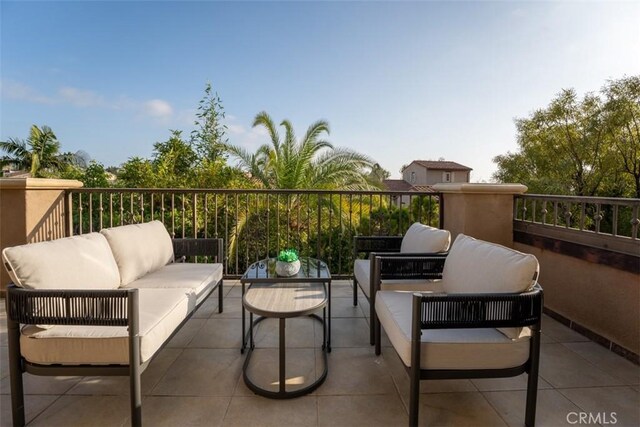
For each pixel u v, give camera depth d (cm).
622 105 1047
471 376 150
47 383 189
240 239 657
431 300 145
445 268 211
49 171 1652
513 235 339
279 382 180
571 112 1175
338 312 305
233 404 174
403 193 390
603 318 239
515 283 152
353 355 225
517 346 152
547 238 291
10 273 153
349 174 733
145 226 273
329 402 175
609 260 230
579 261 260
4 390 183
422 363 148
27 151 1661
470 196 335
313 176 747
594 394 182
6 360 215
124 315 148
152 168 780
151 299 197
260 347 238
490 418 163
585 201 254
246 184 781
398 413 167
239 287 380
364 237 311
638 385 191
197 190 370
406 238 285
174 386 189
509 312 147
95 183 781
